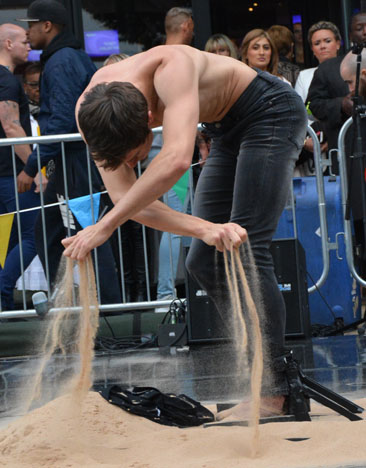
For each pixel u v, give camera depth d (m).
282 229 9.63
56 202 9.62
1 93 10.16
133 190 4.17
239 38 14.11
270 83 5.12
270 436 4.52
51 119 9.62
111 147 4.13
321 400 5.06
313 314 9.83
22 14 13.45
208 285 5.33
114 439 4.78
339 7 14.15
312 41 11.62
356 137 9.10
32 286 9.76
